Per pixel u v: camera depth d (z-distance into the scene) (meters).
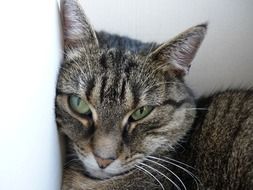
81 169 0.21
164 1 0.25
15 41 0.13
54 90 0.19
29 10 0.15
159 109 0.20
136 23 0.26
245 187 0.20
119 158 0.19
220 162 0.20
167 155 0.21
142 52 0.20
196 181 0.20
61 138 0.21
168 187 0.21
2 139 0.13
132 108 0.19
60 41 0.20
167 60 0.20
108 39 0.21
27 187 0.15
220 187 0.20
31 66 0.15
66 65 0.20
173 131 0.21
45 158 0.17
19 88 0.14
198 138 0.21
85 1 0.25
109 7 0.25
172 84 0.20
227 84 0.26
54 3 0.18
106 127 0.19
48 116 0.18
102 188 0.21
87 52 0.20
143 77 0.19
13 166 0.14
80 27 0.20
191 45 0.20
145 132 0.20
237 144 0.20
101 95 0.19
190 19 0.25
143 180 0.21
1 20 0.12
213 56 0.26
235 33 0.25
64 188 0.21
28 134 0.15
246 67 0.26
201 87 0.27
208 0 0.24
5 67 0.13
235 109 0.22
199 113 0.23
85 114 0.19
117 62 0.20
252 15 0.24
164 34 0.26
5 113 0.13
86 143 0.19
